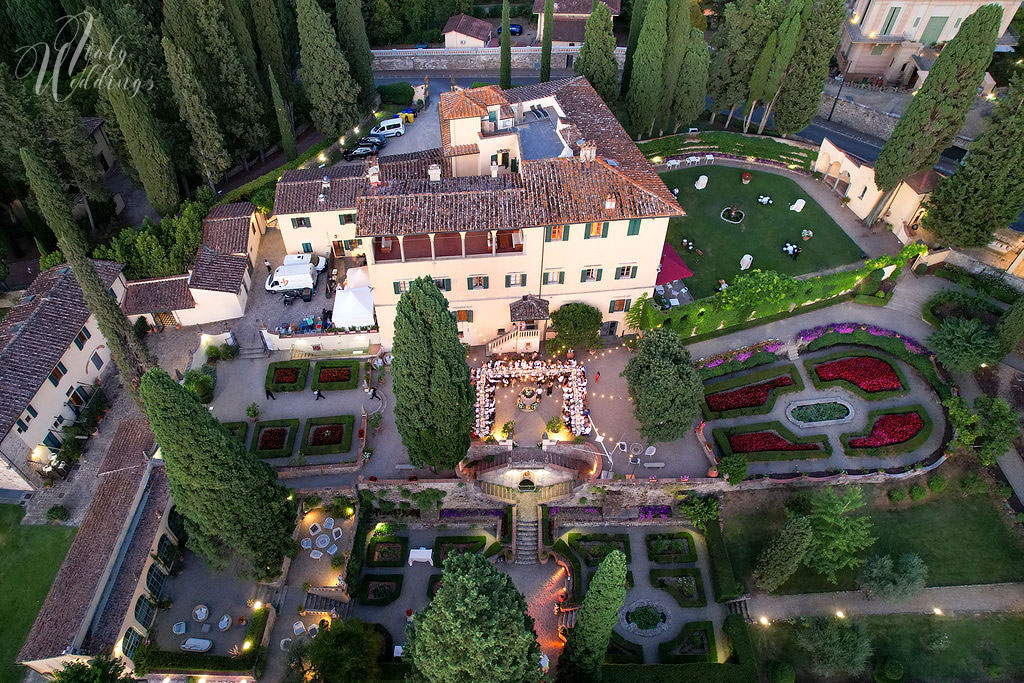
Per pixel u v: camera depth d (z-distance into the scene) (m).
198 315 57.50
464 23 97.38
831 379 54.38
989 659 42.69
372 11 97.69
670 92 71.75
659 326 54.97
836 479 48.81
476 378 53.00
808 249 64.12
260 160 74.31
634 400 48.44
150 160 58.06
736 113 85.38
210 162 63.38
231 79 64.69
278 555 43.31
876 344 56.31
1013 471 49.03
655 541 48.97
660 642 44.44
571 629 36.78
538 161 51.09
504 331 56.16
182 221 59.06
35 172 41.78
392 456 49.62
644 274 53.31
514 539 48.81
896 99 82.12
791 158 74.75
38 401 46.81
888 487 49.28
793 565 42.69
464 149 56.59
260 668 41.00
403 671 41.12
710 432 51.59
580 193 49.38
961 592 45.22
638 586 47.00
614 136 58.38
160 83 61.91
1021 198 53.28
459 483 47.81
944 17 80.56
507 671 29.77
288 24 78.56
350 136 76.88
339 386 53.41
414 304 37.09
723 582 45.41
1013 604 44.59
